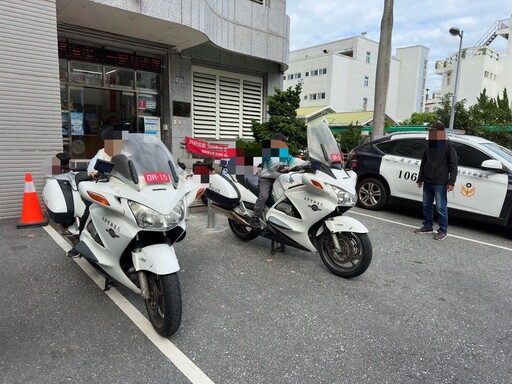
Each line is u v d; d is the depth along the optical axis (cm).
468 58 4581
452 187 591
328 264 450
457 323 348
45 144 644
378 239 599
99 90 983
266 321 338
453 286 431
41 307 348
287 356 289
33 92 624
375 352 299
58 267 435
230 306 364
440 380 269
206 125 1187
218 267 460
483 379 271
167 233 325
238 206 526
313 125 463
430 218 636
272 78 1319
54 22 635
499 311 375
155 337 308
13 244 503
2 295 368
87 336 306
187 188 324
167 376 262
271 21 1173
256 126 1102
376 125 1169
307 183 427
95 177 351
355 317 352
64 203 423
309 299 384
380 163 781
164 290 292
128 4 762
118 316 337
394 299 391
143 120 1056
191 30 883
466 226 712
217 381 259
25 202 579
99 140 993
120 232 301
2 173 607
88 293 377
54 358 277
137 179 298
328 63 5300
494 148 680
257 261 484
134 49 1012
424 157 622
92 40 933
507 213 625
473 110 1905
